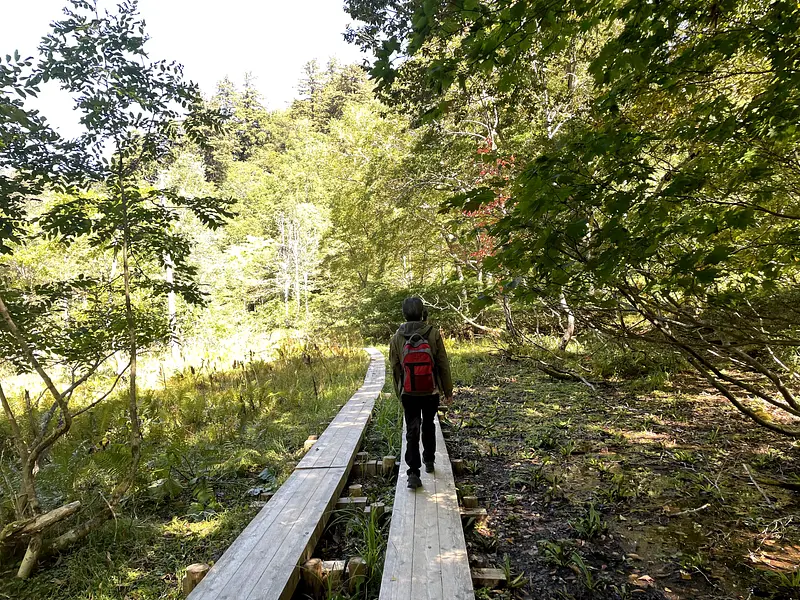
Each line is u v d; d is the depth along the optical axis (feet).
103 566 10.70
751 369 10.62
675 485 14.01
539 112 32.94
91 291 14.46
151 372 40.34
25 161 12.80
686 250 8.73
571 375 29.19
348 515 12.79
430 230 56.29
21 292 13.03
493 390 28.84
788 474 14.20
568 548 11.02
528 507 13.32
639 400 23.75
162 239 14.93
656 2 7.38
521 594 9.46
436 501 12.44
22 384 35.68
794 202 9.87
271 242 94.48
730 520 11.84
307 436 20.85
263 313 93.40
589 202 7.55
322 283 101.91
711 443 17.22
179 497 14.69
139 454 13.62
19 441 11.39
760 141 8.49
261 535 10.66
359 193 64.69
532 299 8.94
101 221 13.97
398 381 13.76
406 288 71.46
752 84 10.95
